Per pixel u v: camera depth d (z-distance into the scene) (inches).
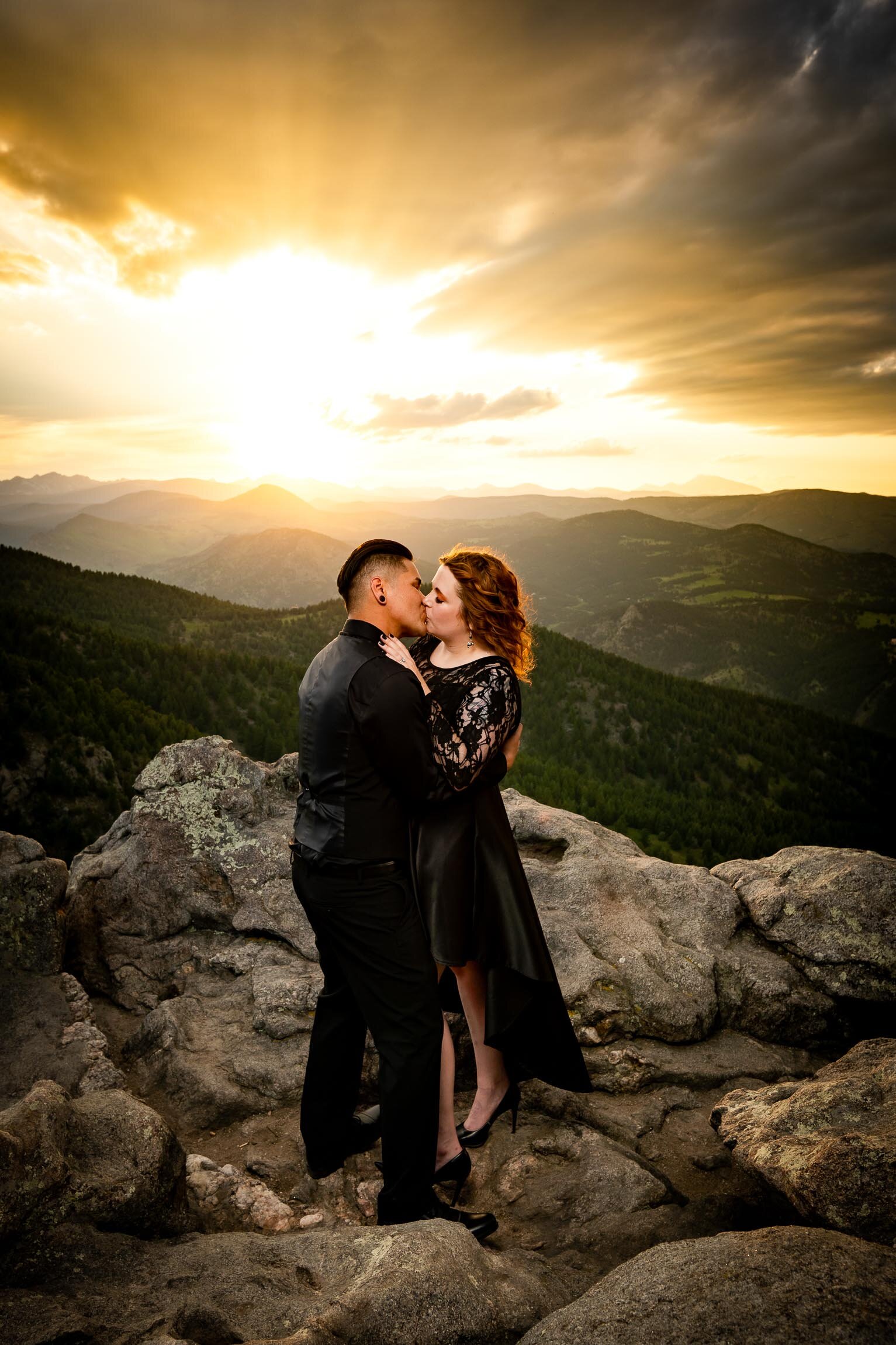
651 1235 108.0
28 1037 143.5
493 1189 122.2
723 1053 151.3
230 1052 145.4
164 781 190.1
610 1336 65.6
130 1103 107.3
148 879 177.9
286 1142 129.9
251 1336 72.7
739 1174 122.0
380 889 99.3
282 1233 110.7
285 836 184.7
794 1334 59.9
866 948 159.9
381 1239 87.8
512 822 203.0
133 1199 93.7
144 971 169.9
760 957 167.9
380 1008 100.5
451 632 108.0
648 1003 151.6
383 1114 100.7
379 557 103.2
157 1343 67.6
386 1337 71.4
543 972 103.5
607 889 177.0
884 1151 86.2
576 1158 125.0
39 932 161.9
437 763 98.2
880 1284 63.9
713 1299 65.5
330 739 98.3
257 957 166.4
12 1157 87.3
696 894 178.9
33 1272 82.5
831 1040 158.9
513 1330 78.8
